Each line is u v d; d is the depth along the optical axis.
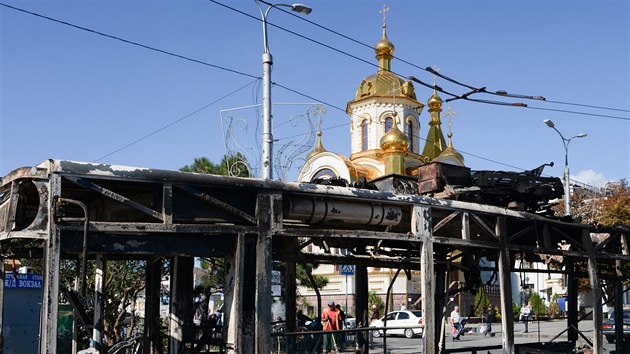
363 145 57.44
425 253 11.46
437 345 13.48
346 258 14.05
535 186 14.20
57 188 8.20
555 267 16.70
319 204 10.61
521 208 13.94
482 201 13.52
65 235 8.36
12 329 16.08
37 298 16.47
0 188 8.98
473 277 13.41
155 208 9.12
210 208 9.46
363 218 11.15
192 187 9.26
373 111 57.12
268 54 18.22
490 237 13.30
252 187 9.72
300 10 17.97
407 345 22.45
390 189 14.01
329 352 12.54
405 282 47.81
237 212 9.53
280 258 11.99
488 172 13.88
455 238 12.27
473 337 33.16
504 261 12.90
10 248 10.12
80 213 10.37
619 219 41.09
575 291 17.34
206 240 9.48
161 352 12.85
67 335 16.12
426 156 61.16
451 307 39.44
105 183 8.91
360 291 15.15
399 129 55.81
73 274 20.38
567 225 14.74
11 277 16.28
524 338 28.67
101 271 12.20
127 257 12.70
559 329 36.19
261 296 9.55
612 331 25.72
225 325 9.60
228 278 9.65
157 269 13.02
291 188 10.11
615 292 17.30
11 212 8.43
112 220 10.06
